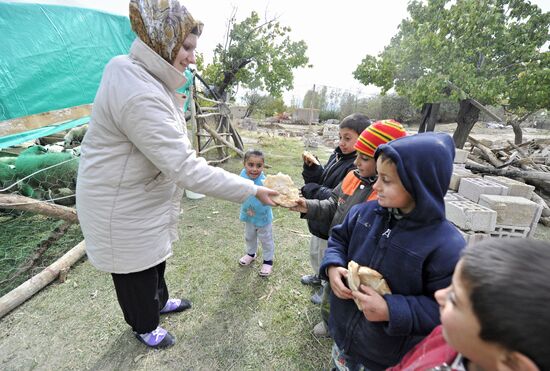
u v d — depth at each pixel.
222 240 3.47
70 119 3.78
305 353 1.97
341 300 1.29
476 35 7.29
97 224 1.47
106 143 1.37
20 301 2.31
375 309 1.01
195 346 2.00
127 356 1.90
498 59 7.64
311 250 2.42
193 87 6.23
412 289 1.05
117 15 4.67
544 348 0.41
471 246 0.54
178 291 2.53
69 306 2.31
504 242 0.51
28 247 3.12
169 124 1.30
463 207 2.97
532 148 7.93
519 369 0.45
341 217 1.64
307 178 2.44
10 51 3.11
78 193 1.50
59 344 1.98
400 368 0.88
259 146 11.37
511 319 0.43
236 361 1.90
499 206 2.98
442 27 7.51
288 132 16.94
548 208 4.68
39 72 3.41
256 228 2.75
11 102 3.11
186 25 1.35
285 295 2.52
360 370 1.24
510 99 7.43
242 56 10.09
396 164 0.96
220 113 7.71
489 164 6.77
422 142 0.96
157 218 1.58
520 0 7.69
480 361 0.52
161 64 1.35
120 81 1.26
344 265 1.27
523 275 0.44
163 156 1.30
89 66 4.16
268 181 1.83
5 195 2.88
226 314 2.29
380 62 9.00
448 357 0.69
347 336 1.25
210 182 1.40
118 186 1.42
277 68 10.95
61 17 3.73
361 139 1.47
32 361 1.85
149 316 1.78
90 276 2.69
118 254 1.52
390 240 1.09
